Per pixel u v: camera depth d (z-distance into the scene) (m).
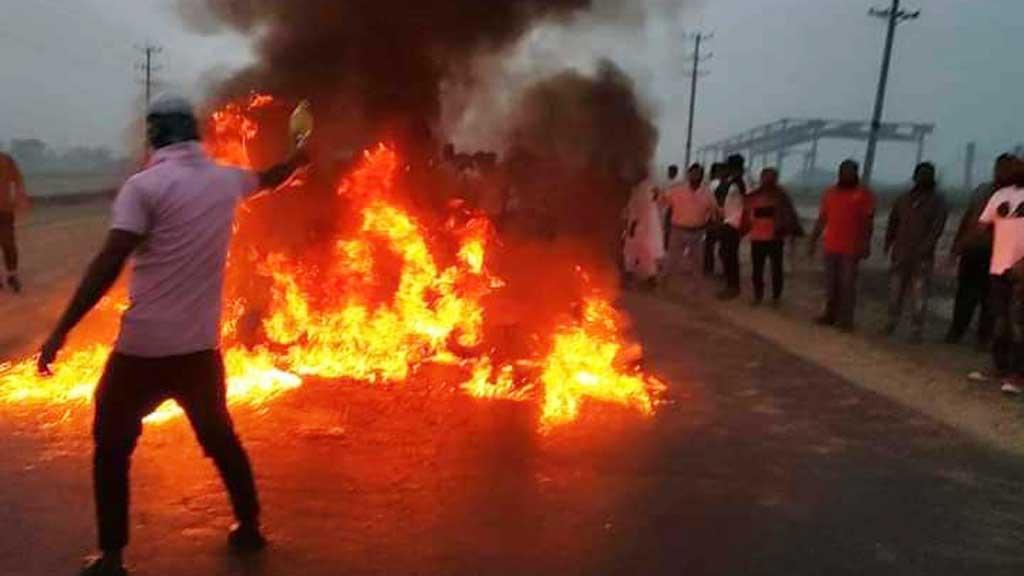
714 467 5.54
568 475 5.27
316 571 3.92
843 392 7.62
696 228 15.03
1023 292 7.93
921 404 7.33
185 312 3.86
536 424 6.27
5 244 11.12
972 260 9.88
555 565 4.09
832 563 4.24
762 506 4.93
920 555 4.38
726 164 15.22
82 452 5.26
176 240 3.81
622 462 5.55
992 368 8.82
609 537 4.42
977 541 4.57
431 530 4.41
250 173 4.27
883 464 5.74
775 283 12.78
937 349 9.84
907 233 10.34
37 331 8.63
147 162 3.97
